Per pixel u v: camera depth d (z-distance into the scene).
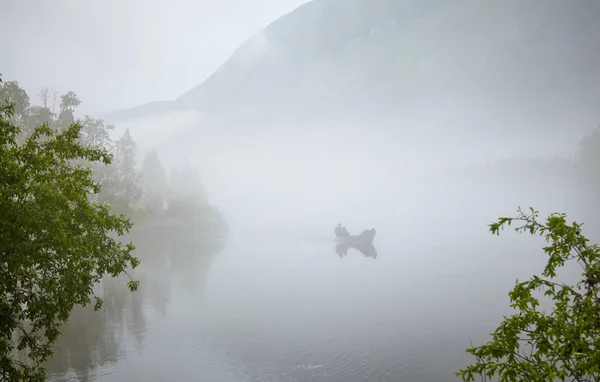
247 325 29.00
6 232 11.41
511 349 6.85
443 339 26.27
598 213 144.62
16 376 13.53
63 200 13.39
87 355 23.45
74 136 15.28
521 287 7.22
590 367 5.76
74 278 14.28
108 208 16.67
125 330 27.72
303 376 20.91
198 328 28.28
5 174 12.23
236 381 20.19
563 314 6.57
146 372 21.23
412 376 20.94
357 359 23.00
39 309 13.54
